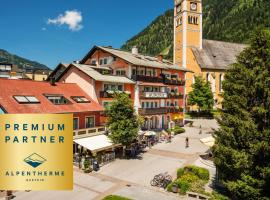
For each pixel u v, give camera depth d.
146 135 45.97
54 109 37.62
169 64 65.38
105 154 37.34
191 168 31.59
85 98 44.34
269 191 22.33
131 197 26.66
